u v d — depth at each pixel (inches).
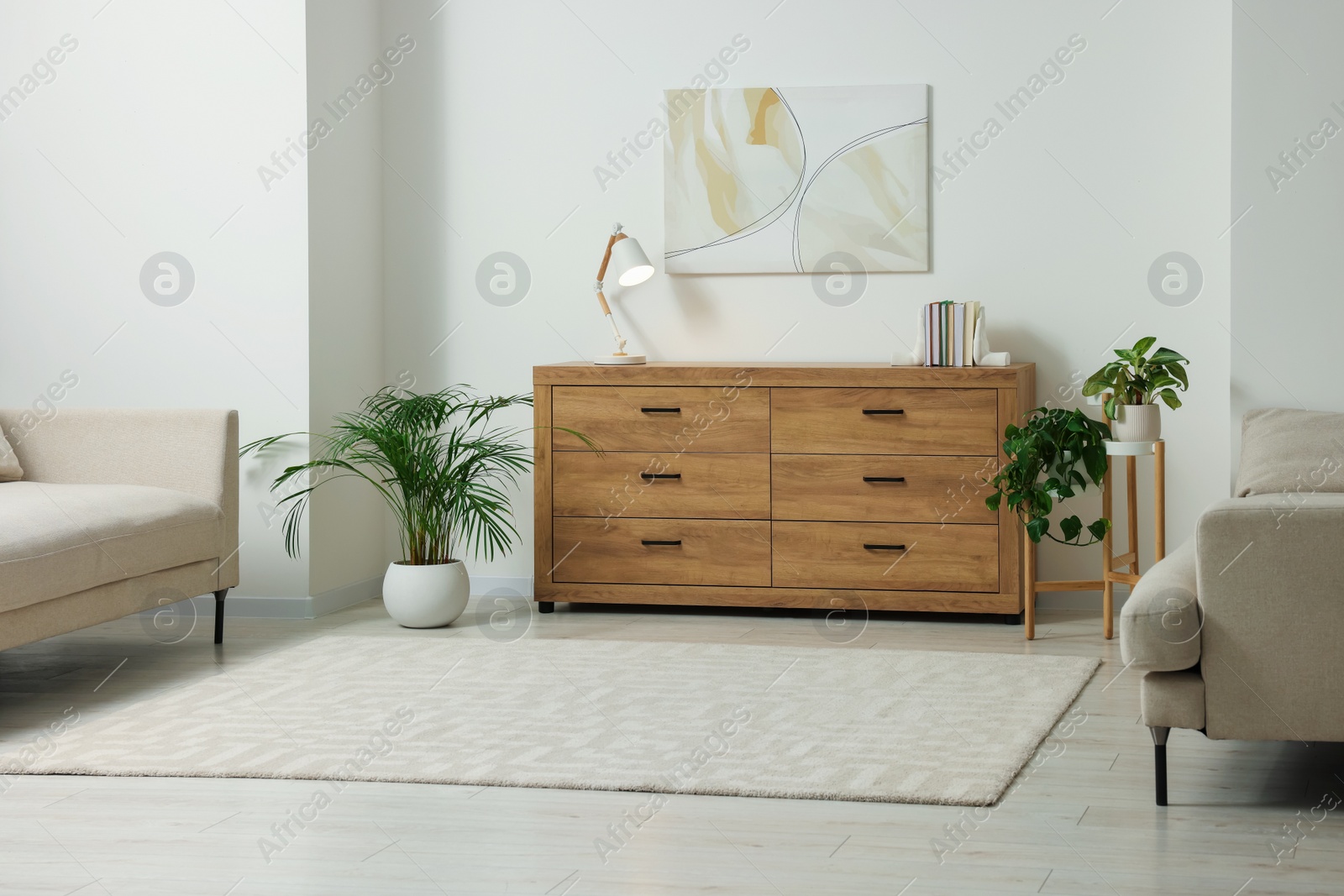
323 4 175.3
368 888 80.4
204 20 173.5
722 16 185.2
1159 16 172.2
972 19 177.8
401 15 193.3
